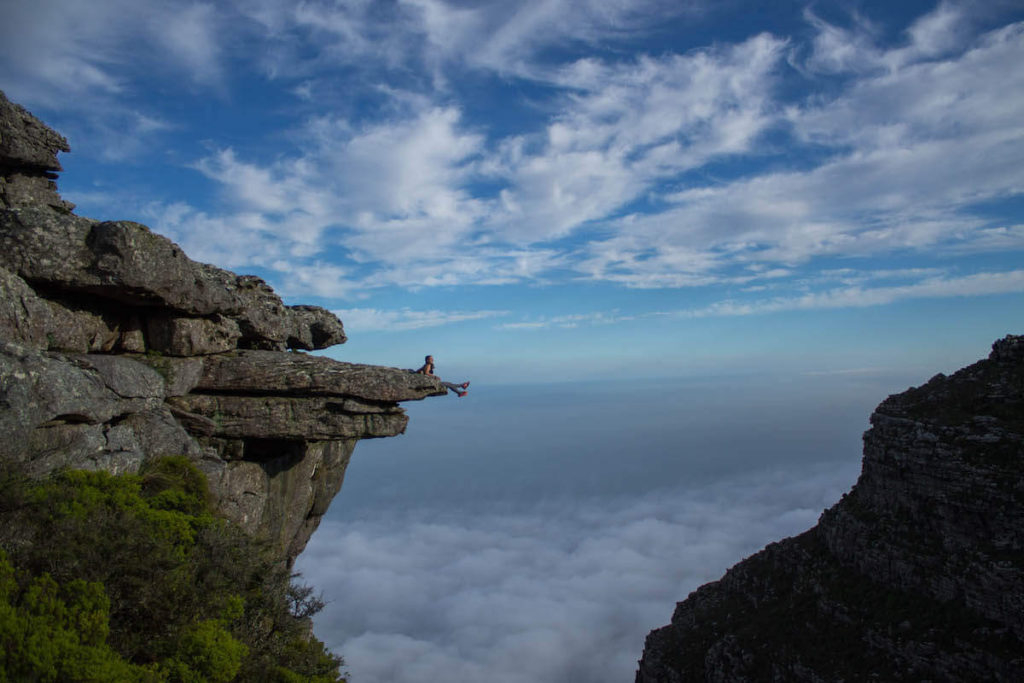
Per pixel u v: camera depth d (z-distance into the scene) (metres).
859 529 48.19
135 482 18.34
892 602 42.12
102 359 20.94
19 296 19.02
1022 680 32.56
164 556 14.34
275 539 28.03
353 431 26.77
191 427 24.58
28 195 23.81
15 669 10.27
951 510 40.97
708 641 54.41
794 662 43.22
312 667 18.33
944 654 36.41
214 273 29.67
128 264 21.41
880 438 48.97
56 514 14.26
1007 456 39.69
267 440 27.94
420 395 27.80
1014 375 45.47
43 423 16.94
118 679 10.88
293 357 27.42
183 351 24.66
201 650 13.20
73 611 11.52
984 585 36.53
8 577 11.49
